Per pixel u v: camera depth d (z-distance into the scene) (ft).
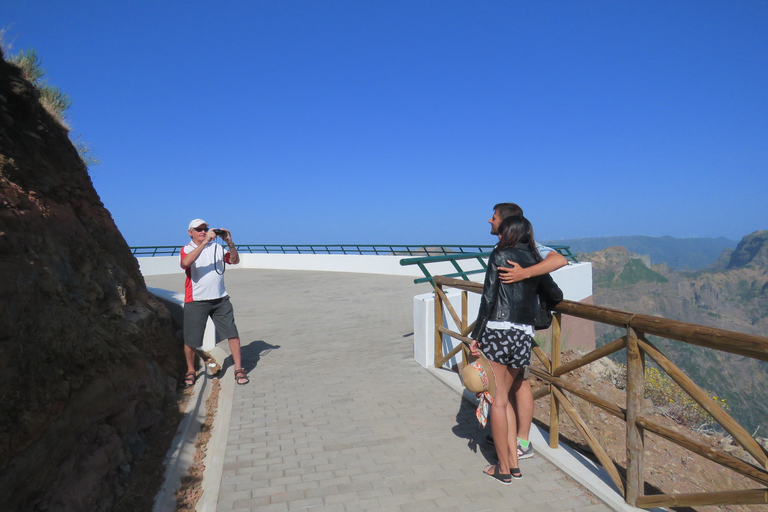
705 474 15.06
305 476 10.55
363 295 43.45
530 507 9.18
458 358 19.60
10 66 15.98
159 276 73.31
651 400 22.08
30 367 8.51
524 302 9.50
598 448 9.70
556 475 10.43
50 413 8.55
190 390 15.56
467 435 12.57
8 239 9.57
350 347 22.86
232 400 15.57
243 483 10.28
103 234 16.99
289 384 17.22
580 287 40.37
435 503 9.39
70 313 10.61
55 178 15.17
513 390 11.23
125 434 11.14
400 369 18.80
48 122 16.81
